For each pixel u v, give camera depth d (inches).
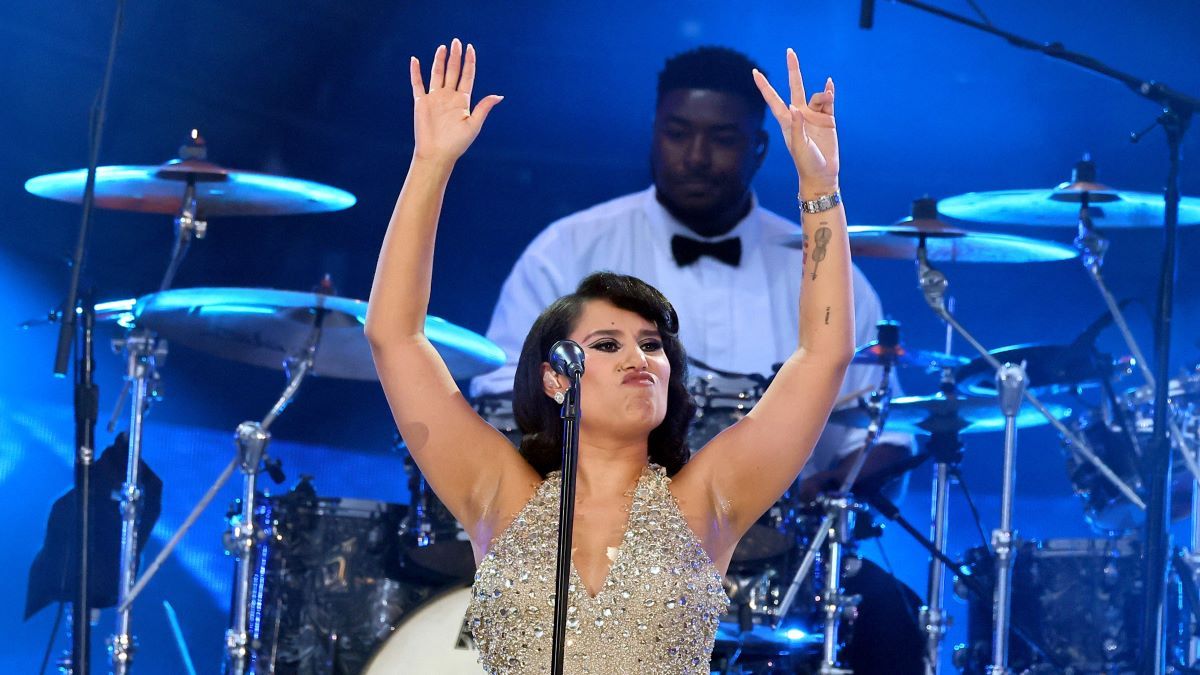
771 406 295.6
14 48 717.3
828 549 541.3
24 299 719.1
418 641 489.4
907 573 796.0
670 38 844.0
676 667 276.7
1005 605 524.4
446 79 295.4
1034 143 821.9
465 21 836.0
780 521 527.8
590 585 279.4
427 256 291.9
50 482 708.7
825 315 293.7
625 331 293.1
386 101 840.9
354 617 539.2
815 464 647.8
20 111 723.4
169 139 779.4
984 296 829.8
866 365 618.2
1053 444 805.2
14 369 711.1
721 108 647.8
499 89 858.8
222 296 523.2
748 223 676.7
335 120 834.2
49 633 697.0
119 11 464.1
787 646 517.3
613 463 293.7
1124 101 797.9
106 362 732.7
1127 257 802.2
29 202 724.0
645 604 275.7
